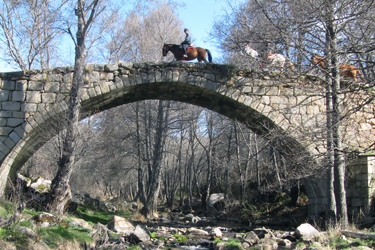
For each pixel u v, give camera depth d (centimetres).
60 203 1147
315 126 841
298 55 1004
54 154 1402
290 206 1794
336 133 831
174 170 3228
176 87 1358
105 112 2327
